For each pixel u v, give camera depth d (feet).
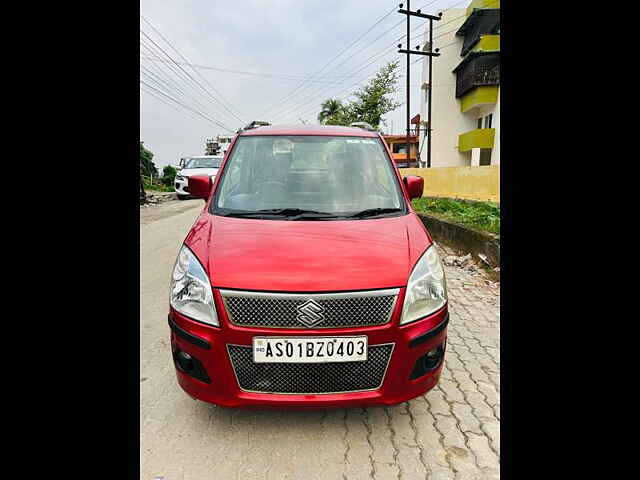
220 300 6.86
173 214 39.04
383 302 6.89
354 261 7.22
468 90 75.61
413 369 7.12
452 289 16.38
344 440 7.41
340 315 6.77
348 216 9.11
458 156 86.69
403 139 132.77
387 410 8.29
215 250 7.57
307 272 6.93
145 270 18.79
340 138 11.18
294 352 6.70
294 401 6.75
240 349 6.83
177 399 8.58
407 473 6.66
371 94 87.04
